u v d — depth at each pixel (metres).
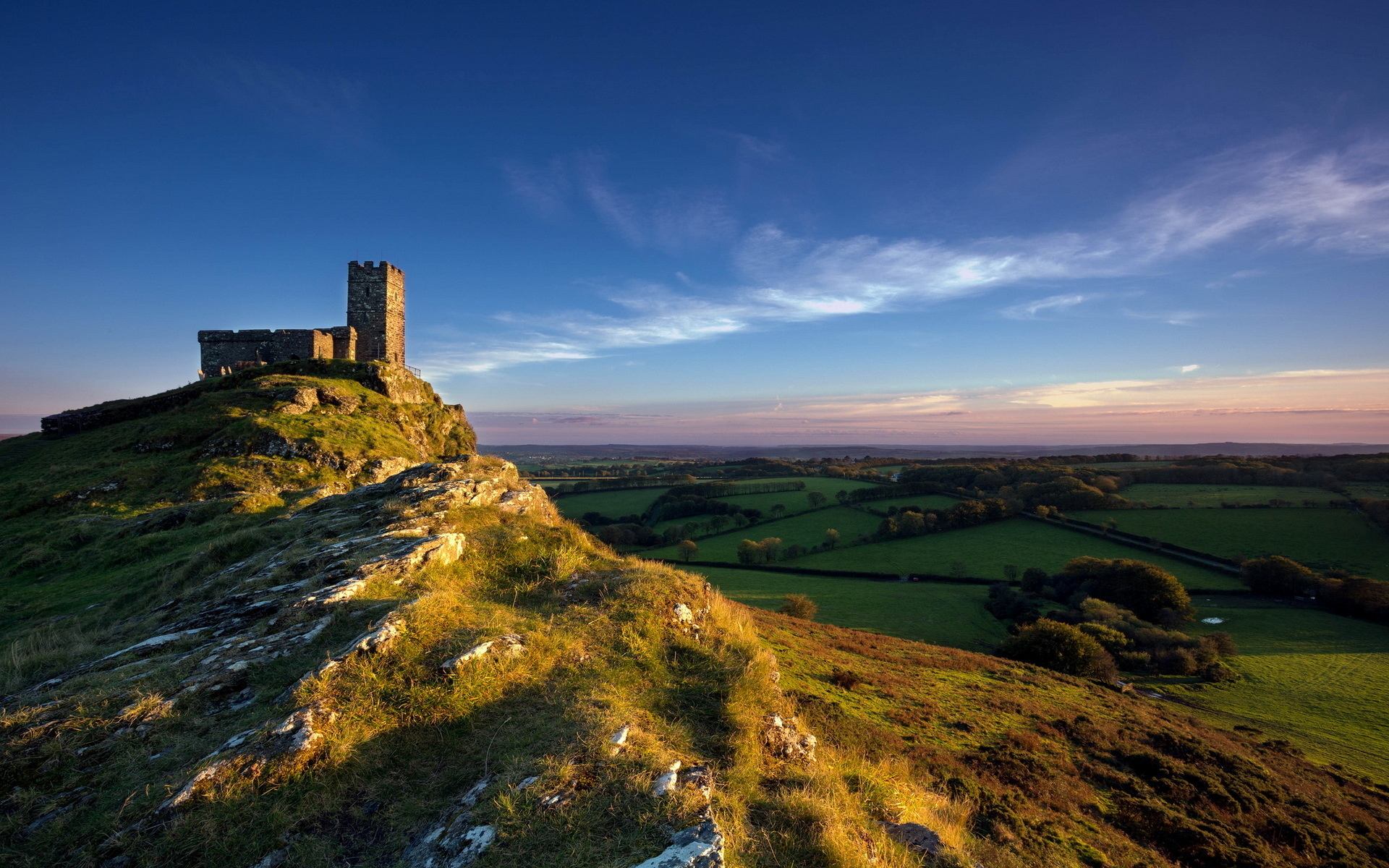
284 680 7.54
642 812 5.45
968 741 18.09
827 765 8.76
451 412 50.06
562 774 5.83
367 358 55.72
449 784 6.17
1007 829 11.96
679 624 11.02
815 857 5.62
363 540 12.55
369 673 7.33
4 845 5.11
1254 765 21.00
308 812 5.58
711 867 4.63
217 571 13.95
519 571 12.39
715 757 7.36
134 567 17.36
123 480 27.17
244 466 28.72
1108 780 17.12
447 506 14.82
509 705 7.54
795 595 56.50
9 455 34.34
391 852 5.29
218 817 5.32
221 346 53.94
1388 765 30.44
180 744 6.38
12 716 6.67
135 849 5.01
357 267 55.56
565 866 4.81
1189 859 13.37
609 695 7.95
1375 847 15.99
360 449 32.91
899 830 7.15
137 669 8.09
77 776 5.92
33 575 18.47
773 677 10.37
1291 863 13.95
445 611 8.92
